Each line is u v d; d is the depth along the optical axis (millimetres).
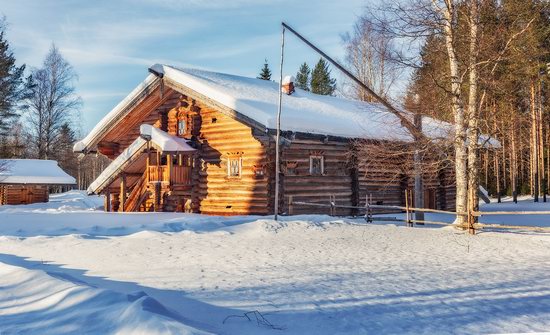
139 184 22438
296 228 14656
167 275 8172
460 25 15453
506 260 10156
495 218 20875
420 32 15391
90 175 82500
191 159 21938
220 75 23906
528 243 12734
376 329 5184
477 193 15227
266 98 21109
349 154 20516
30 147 50906
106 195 23969
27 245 12188
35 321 4938
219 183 21078
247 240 12883
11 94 43000
